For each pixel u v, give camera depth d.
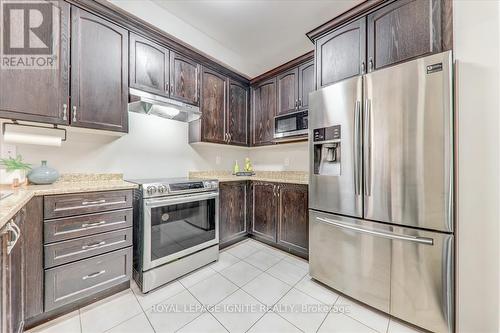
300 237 2.35
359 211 1.61
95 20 1.68
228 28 2.49
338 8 2.15
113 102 1.78
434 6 1.38
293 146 3.00
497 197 1.18
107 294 1.69
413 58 1.44
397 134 1.42
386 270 1.50
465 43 1.29
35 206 1.32
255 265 2.25
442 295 1.29
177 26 2.32
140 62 1.94
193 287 1.85
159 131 2.46
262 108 2.98
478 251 1.24
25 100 1.39
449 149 1.25
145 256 1.75
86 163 1.94
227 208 2.64
